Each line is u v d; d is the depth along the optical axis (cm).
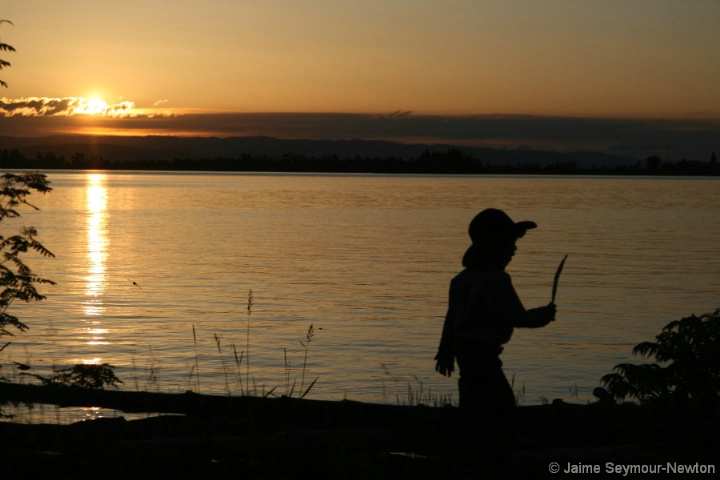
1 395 848
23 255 4488
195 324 2275
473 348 523
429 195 16425
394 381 1570
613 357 1908
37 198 13425
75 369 866
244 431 707
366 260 4491
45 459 593
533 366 1802
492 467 536
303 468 607
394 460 625
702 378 790
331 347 1955
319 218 8775
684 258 4706
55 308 2519
